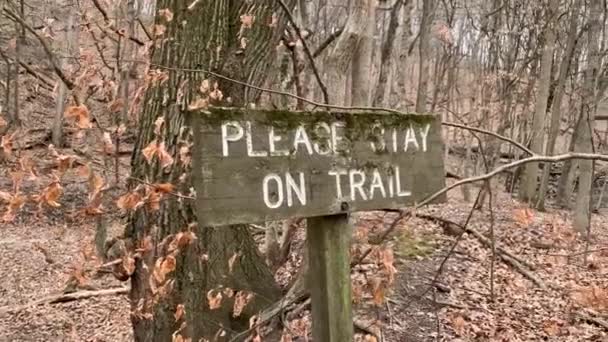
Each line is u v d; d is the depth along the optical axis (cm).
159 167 336
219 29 357
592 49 1247
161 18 359
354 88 526
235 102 363
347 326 206
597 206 1639
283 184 189
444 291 701
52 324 720
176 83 344
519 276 782
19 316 752
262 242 603
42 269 942
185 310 357
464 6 2167
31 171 252
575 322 652
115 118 374
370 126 211
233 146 179
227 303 384
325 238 203
